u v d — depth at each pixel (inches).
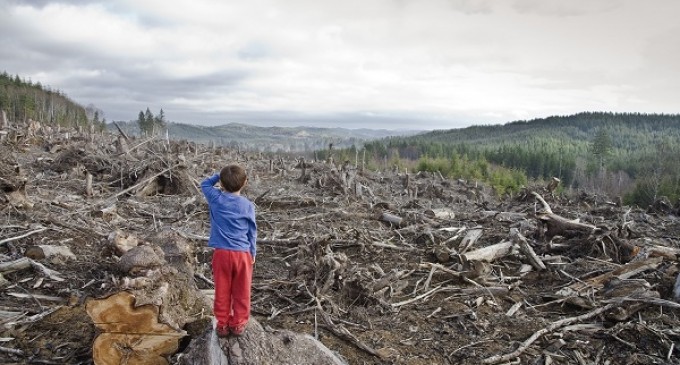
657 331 213.9
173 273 183.8
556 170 3294.8
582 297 249.0
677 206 558.3
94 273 232.8
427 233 361.7
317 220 411.2
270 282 256.4
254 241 149.1
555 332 219.1
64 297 207.2
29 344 170.9
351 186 588.1
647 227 451.2
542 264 299.4
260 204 473.4
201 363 143.0
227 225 144.4
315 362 154.0
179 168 485.4
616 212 530.9
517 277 288.7
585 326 224.5
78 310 194.2
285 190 565.9
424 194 705.0
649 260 283.0
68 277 225.6
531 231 379.6
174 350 157.5
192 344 152.5
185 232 327.9
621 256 317.4
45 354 166.1
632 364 196.1
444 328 222.7
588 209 552.1
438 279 284.7
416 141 4790.8
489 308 247.0
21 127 928.9
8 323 176.7
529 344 207.0
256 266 287.4
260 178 679.7
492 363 193.8
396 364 189.0
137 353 153.4
